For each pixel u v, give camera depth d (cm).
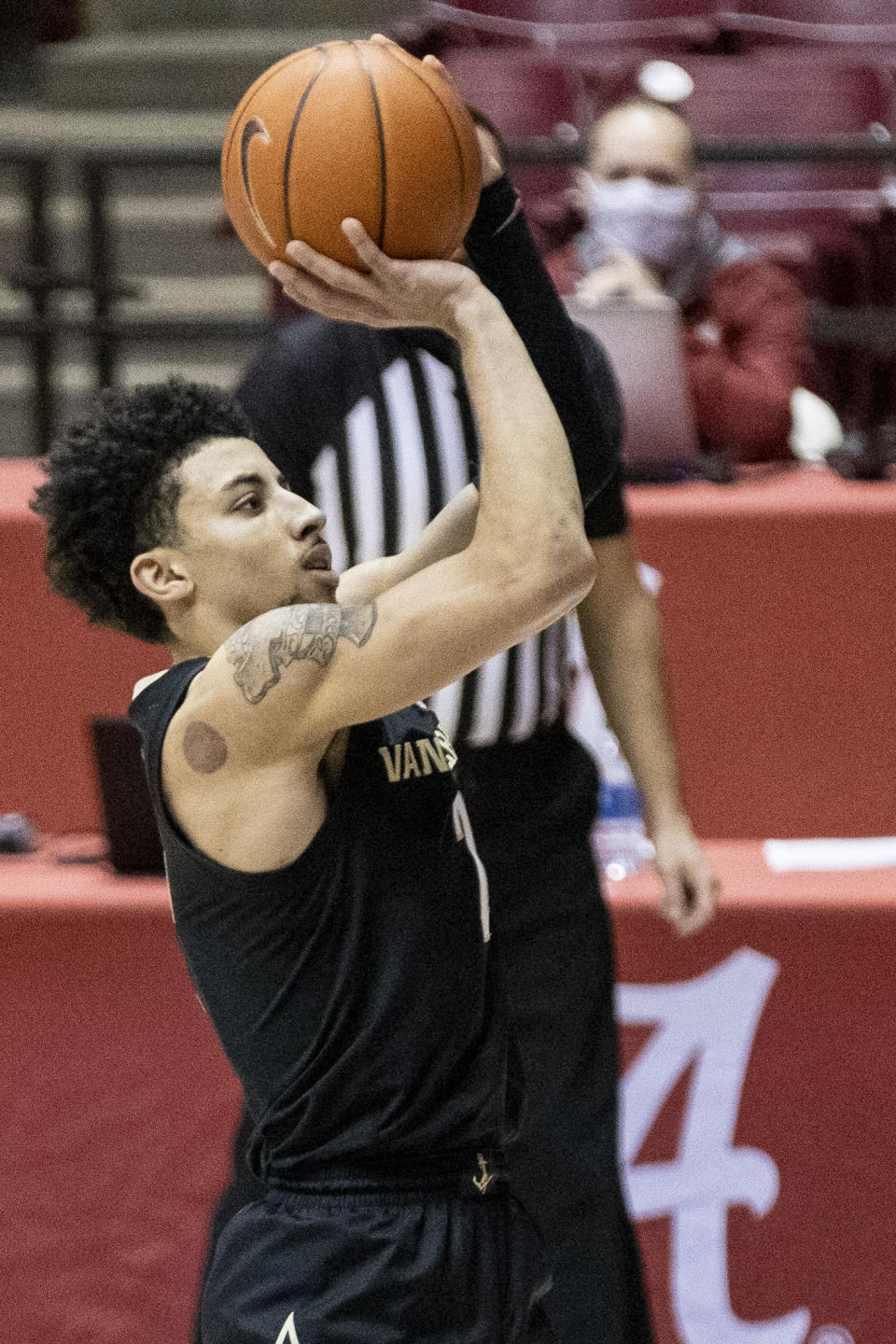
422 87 527
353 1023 574
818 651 1009
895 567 998
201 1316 614
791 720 1016
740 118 1712
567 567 514
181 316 1328
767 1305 946
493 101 1698
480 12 1973
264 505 582
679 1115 938
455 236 541
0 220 2038
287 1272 571
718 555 1002
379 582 674
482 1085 591
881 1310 944
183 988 929
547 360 625
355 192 515
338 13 2614
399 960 571
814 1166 940
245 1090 604
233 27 2620
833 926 925
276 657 529
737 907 926
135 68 2409
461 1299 576
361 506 807
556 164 1209
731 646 1011
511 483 513
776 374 1134
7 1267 950
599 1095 821
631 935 930
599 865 869
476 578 517
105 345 1246
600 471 672
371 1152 579
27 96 2736
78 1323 951
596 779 849
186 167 1230
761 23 1955
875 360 1269
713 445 1134
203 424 592
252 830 553
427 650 518
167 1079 936
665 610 1009
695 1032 934
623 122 1150
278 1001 576
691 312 1168
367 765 575
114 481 579
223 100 2406
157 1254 944
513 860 811
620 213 1125
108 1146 941
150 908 923
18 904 925
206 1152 939
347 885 568
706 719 1020
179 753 552
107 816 950
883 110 1723
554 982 813
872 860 990
